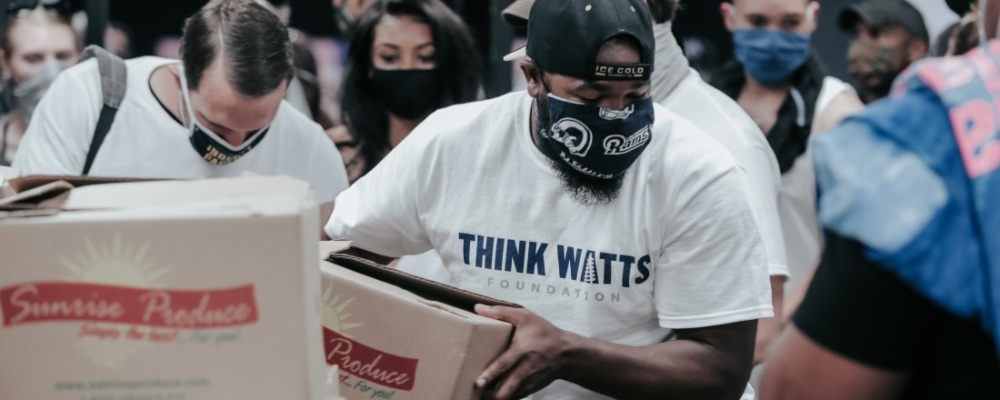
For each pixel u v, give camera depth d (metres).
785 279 3.34
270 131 3.35
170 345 1.69
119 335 1.68
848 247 1.47
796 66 3.90
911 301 1.43
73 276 1.67
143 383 1.69
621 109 2.23
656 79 3.29
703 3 3.98
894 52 4.06
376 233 2.56
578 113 2.23
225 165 3.27
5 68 4.05
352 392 2.20
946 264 1.38
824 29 4.12
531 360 2.14
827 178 1.45
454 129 2.45
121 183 1.99
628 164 2.29
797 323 1.54
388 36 3.88
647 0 3.22
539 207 2.38
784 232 3.92
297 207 1.69
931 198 1.38
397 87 3.90
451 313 2.13
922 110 1.42
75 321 1.68
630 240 2.35
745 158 3.26
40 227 1.66
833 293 1.49
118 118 3.19
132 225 1.66
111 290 1.67
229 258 1.67
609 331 2.41
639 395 2.27
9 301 1.67
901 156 1.41
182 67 3.15
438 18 3.87
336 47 3.95
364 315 2.16
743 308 2.33
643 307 2.41
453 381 2.12
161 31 4.02
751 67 3.93
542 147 2.37
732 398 2.38
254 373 1.69
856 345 1.48
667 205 2.33
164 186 1.84
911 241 1.38
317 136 3.49
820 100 3.90
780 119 3.91
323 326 2.18
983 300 1.37
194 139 3.18
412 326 2.14
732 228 2.32
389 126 3.95
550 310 2.40
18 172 2.10
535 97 2.34
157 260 1.67
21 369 1.69
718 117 3.30
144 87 3.21
